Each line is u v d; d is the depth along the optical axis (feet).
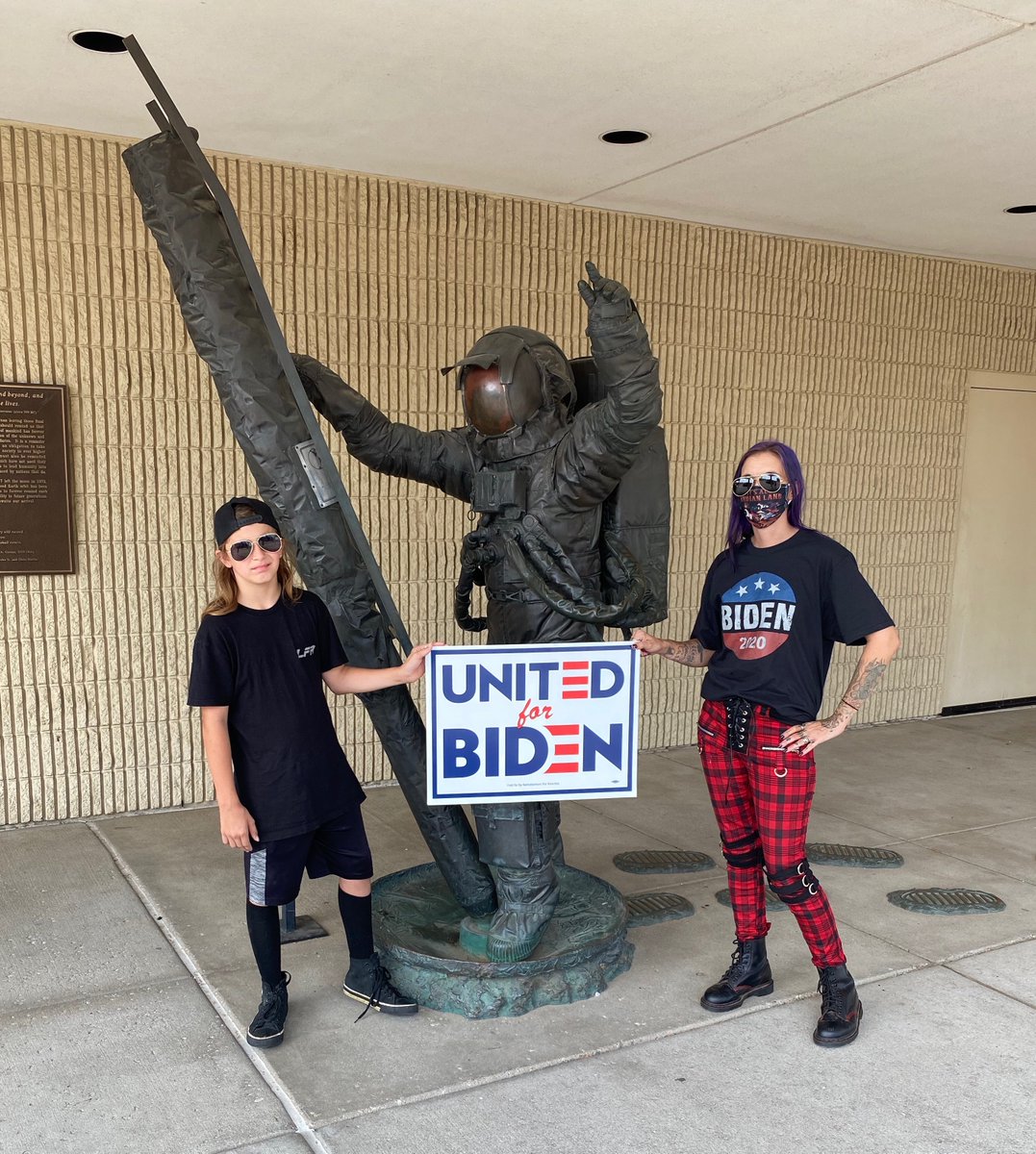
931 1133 7.98
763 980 10.08
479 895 10.22
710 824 15.48
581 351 18.31
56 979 10.28
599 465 9.30
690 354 19.26
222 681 8.39
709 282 19.31
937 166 15.26
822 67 11.66
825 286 20.57
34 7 10.22
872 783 17.84
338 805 8.96
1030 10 10.14
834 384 20.90
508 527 9.82
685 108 12.97
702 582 19.93
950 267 21.99
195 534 15.66
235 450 15.79
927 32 10.69
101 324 14.79
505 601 9.94
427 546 17.30
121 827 14.94
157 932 11.40
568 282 18.04
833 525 21.27
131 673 15.43
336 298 16.21
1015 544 23.81
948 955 11.16
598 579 10.17
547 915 9.82
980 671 23.81
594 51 11.28
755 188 16.63
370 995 9.66
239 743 8.59
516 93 12.55
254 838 8.55
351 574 9.70
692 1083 8.59
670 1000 10.01
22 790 14.92
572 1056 8.96
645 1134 7.90
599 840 14.71
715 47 11.14
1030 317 23.21
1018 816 16.16
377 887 11.50
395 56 11.44
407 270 16.69
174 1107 8.18
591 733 9.41
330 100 12.85
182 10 10.28
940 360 22.13
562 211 17.83
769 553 9.16
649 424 8.93
